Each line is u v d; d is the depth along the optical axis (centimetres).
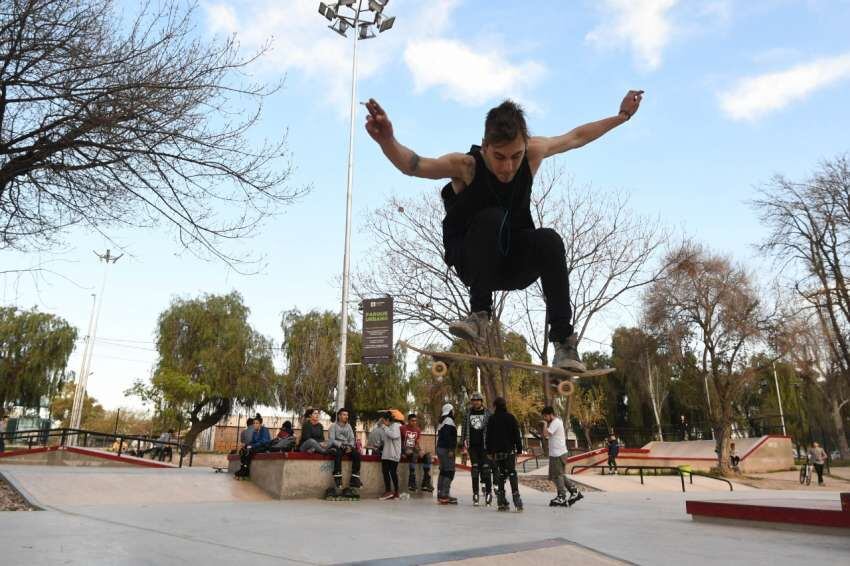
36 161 911
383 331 1941
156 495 848
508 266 306
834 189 2509
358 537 493
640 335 3519
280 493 965
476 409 1023
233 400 3809
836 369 3322
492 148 266
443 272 2141
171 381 3225
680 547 510
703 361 3048
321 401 3338
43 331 3791
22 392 3703
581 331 2158
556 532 586
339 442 1042
